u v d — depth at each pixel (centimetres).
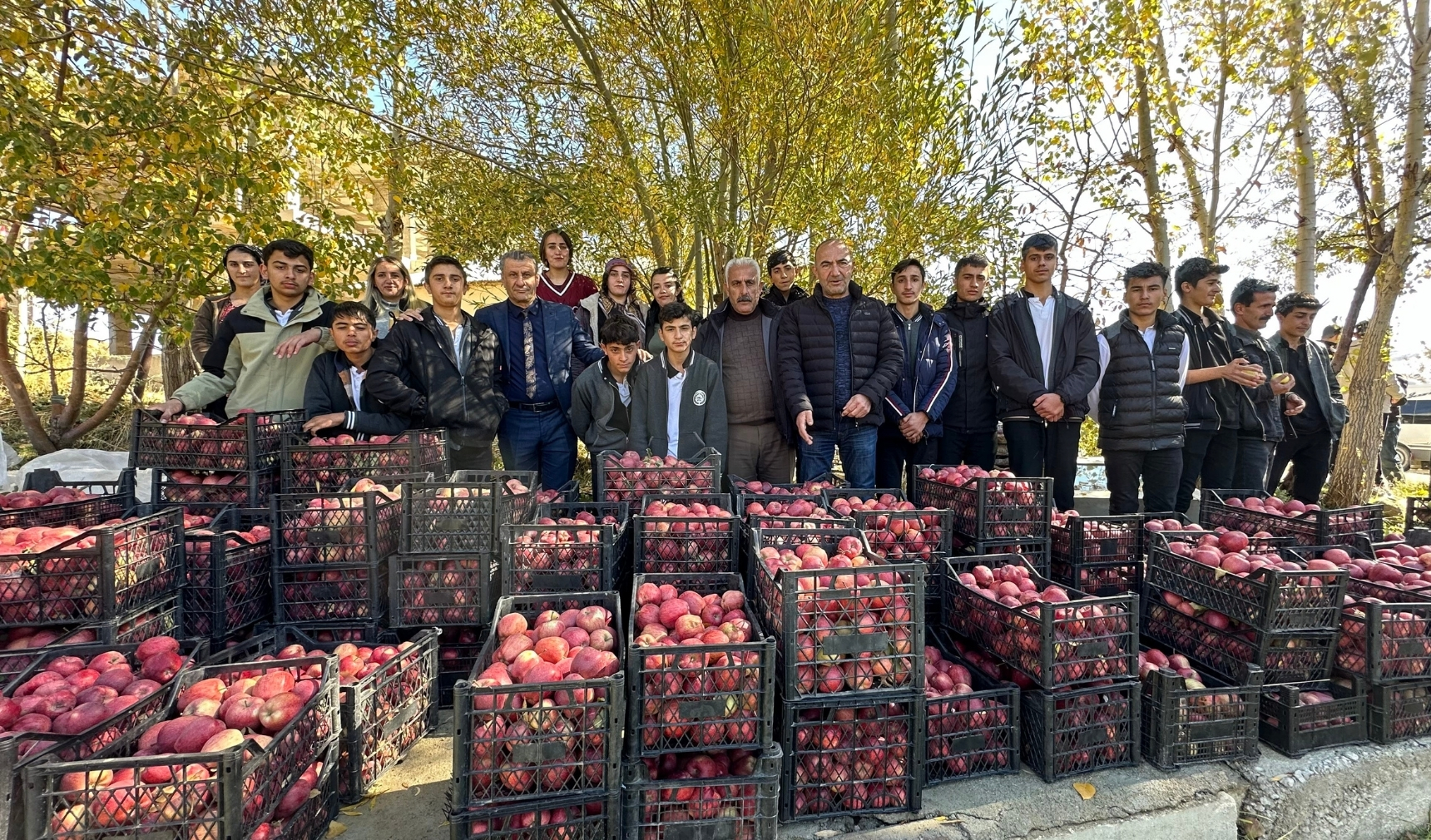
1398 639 287
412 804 244
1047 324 514
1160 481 509
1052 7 820
